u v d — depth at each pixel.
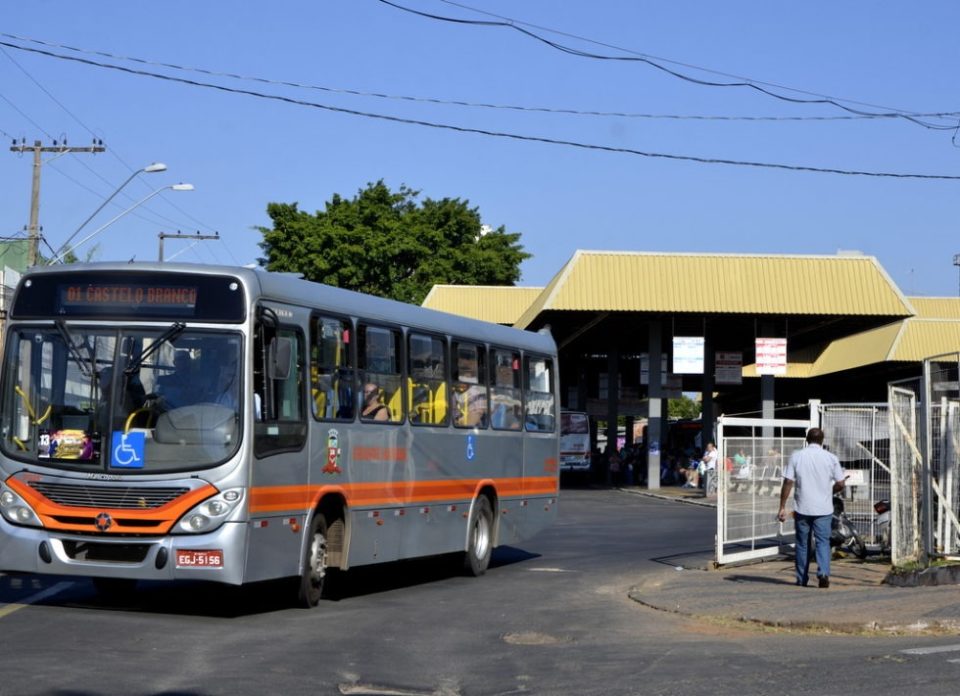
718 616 13.30
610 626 13.03
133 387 12.61
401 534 16.09
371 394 15.38
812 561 19.55
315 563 14.03
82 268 12.91
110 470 12.44
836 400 72.88
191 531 12.31
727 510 19.14
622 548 23.97
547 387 21.64
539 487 21.05
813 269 47.06
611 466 58.44
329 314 14.44
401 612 14.02
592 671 10.13
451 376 17.77
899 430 17.47
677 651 11.20
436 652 11.14
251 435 12.55
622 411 74.31
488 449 18.94
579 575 18.83
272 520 12.96
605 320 51.44
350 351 14.91
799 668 10.06
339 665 10.27
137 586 15.58
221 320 12.66
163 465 12.41
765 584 16.41
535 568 19.98
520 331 20.78
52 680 9.11
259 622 12.72
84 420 12.59
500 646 11.57
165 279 12.79
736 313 46.56
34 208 41.44
